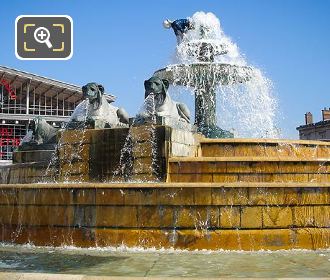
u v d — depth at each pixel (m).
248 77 18.08
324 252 7.83
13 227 9.16
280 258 7.18
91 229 8.53
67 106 60.47
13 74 49.19
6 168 14.85
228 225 8.21
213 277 5.39
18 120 49.03
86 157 11.92
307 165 11.02
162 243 8.20
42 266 6.54
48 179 12.78
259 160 10.73
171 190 8.35
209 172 10.55
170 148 10.83
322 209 8.39
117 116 14.32
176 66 17.56
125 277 5.15
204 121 18.06
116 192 8.52
